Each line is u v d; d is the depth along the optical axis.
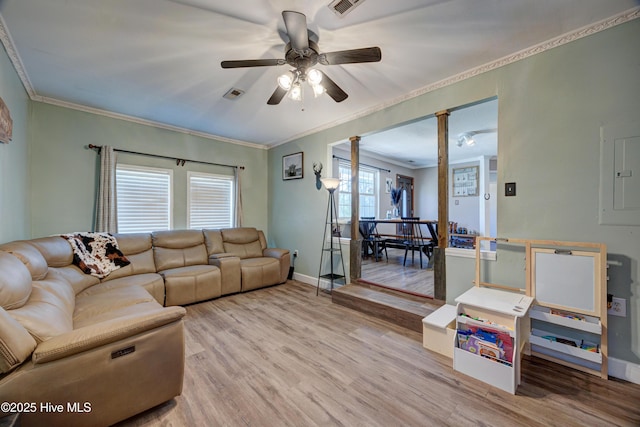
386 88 2.77
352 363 1.98
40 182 2.94
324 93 2.86
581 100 1.90
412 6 1.63
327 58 1.78
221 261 3.56
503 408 1.52
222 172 4.58
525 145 2.14
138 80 2.58
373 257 5.59
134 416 1.46
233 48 2.07
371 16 1.72
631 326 1.74
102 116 3.37
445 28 1.85
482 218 6.03
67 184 3.12
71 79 2.55
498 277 2.30
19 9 1.64
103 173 3.28
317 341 2.32
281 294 3.71
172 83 2.64
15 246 1.74
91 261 2.72
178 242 3.69
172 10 1.66
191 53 2.14
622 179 1.76
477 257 2.30
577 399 1.58
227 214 4.68
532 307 2.08
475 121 3.84
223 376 1.83
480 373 1.77
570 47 1.94
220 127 4.04
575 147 1.93
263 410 1.51
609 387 1.68
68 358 1.21
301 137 4.38
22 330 1.15
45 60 2.22
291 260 4.62
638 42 1.70
